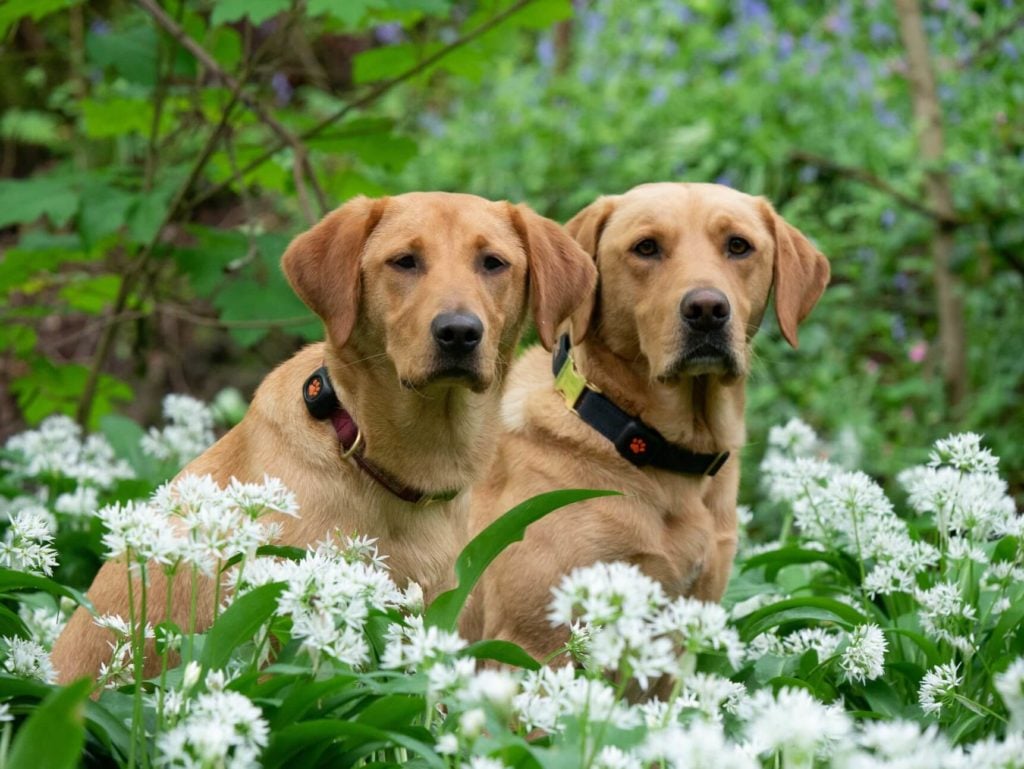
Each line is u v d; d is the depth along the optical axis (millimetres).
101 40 6570
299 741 3035
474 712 2586
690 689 3604
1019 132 9438
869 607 4777
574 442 4824
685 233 4871
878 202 9539
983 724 4047
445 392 4227
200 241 6461
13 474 6211
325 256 4367
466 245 4340
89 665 4191
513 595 4730
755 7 11266
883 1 10578
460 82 11688
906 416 9188
